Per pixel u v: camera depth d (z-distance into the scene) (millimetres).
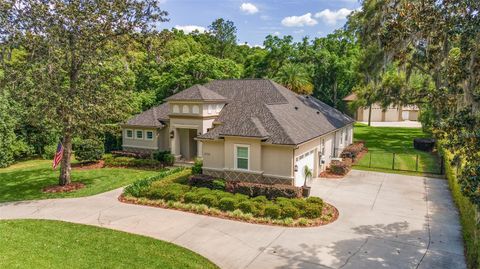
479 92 8672
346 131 28891
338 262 9719
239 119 18500
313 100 29391
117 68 17766
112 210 14242
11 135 25531
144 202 15078
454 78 9617
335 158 23578
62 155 18172
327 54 48719
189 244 10914
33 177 20594
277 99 22922
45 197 16266
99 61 17078
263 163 16875
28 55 15625
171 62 35688
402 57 14953
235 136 16891
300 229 12164
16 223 12508
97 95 17094
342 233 11820
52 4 15203
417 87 28906
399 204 15102
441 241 11172
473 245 9156
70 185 18234
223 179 17062
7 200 15852
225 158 17531
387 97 29766
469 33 8703
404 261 9789
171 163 23484
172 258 9812
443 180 19609
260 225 12539
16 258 9281
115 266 9133
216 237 11469
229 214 13438
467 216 10594
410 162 24656
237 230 12062
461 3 9000
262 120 18141
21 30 14961
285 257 10031
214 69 35688
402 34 11164
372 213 13891
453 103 10211
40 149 28766
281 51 51438
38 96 15531
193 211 13992
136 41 17531
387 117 58906
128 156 25000
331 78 50469
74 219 13133
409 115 60656
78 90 16359
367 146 32344
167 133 25453
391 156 27047
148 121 25375
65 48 15773
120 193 16906
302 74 40906
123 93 18672
